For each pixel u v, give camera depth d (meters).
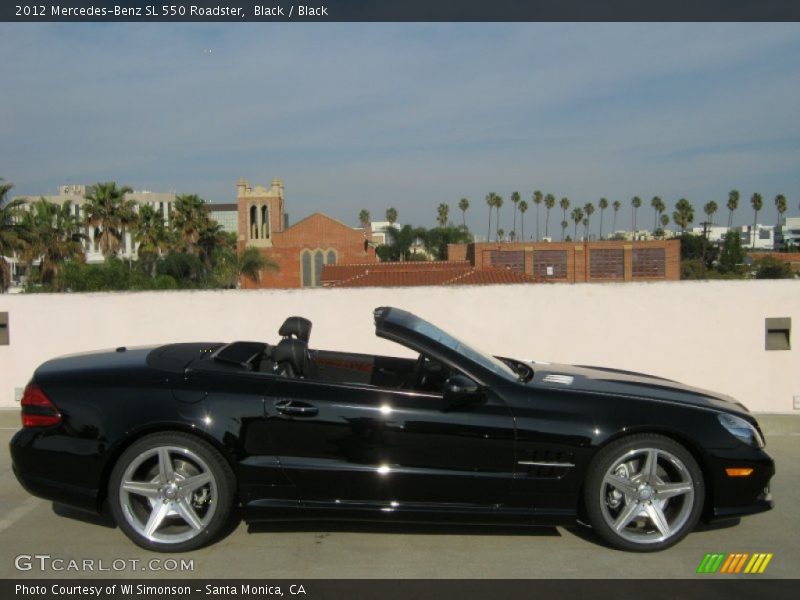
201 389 4.16
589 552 4.17
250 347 4.91
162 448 4.07
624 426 4.10
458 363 4.30
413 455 4.11
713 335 7.20
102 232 55.91
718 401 4.50
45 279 46.88
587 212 129.25
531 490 4.11
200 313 7.42
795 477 5.62
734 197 107.00
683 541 4.34
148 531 4.07
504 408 4.14
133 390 4.16
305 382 4.23
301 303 7.42
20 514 4.75
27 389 4.28
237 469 4.09
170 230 61.94
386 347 7.37
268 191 72.50
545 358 7.32
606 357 7.29
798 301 7.13
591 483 4.11
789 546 4.28
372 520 4.17
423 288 7.38
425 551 4.17
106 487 4.14
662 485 4.15
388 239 100.62
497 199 119.25
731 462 4.14
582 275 67.94
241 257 57.91
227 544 4.25
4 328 7.40
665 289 7.24
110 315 7.41
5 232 43.56
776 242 142.62
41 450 4.13
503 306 7.34
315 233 69.06
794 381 7.14
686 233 104.62
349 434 4.11
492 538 4.38
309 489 4.13
